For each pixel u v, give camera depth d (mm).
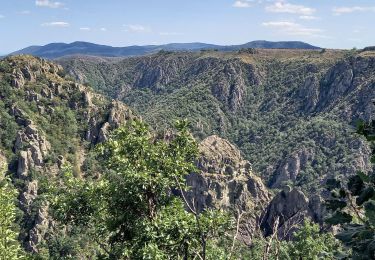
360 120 5340
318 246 27828
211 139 171125
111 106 173625
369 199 5160
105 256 18906
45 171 137500
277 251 10797
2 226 23422
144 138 18719
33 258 23156
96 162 150375
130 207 18859
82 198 19938
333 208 5516
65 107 168875
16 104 153125
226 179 150875
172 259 16406
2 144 140000
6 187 24953
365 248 4914
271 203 116750
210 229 15852
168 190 19641
